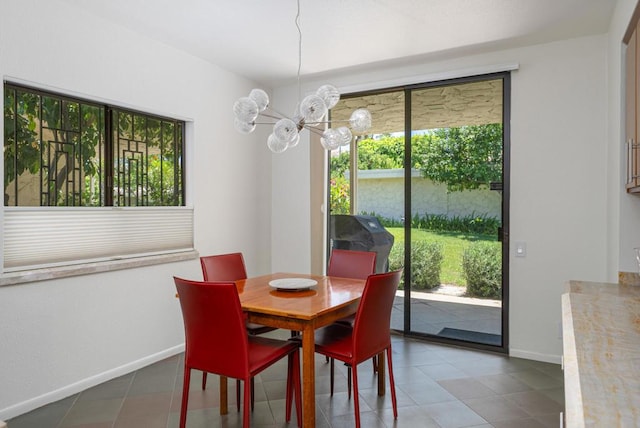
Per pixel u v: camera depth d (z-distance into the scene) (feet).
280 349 7.67
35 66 8.52
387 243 13.93
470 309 12.55
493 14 9.56
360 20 9.93
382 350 8.03
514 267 11.72
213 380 9.98
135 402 8.73
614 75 9.45
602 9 9.28
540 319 11.37
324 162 15.11
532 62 11.46
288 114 15.69
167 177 11.97
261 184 15.57
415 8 9.30
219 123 13.51
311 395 6.99
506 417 8.11
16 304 8.21
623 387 3.07
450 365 10.90
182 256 11.94
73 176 9.57
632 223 8.49
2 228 8.09
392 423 7.88
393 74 13.51
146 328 10.99
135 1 9.03
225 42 11.39
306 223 15.37
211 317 6.80
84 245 9.70
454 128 12.74
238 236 14.37
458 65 12.50
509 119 11.86
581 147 10.89
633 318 5.28
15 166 8.50
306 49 11.87
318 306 7.36
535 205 11.46
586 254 10.86
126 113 10.77
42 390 8.61
